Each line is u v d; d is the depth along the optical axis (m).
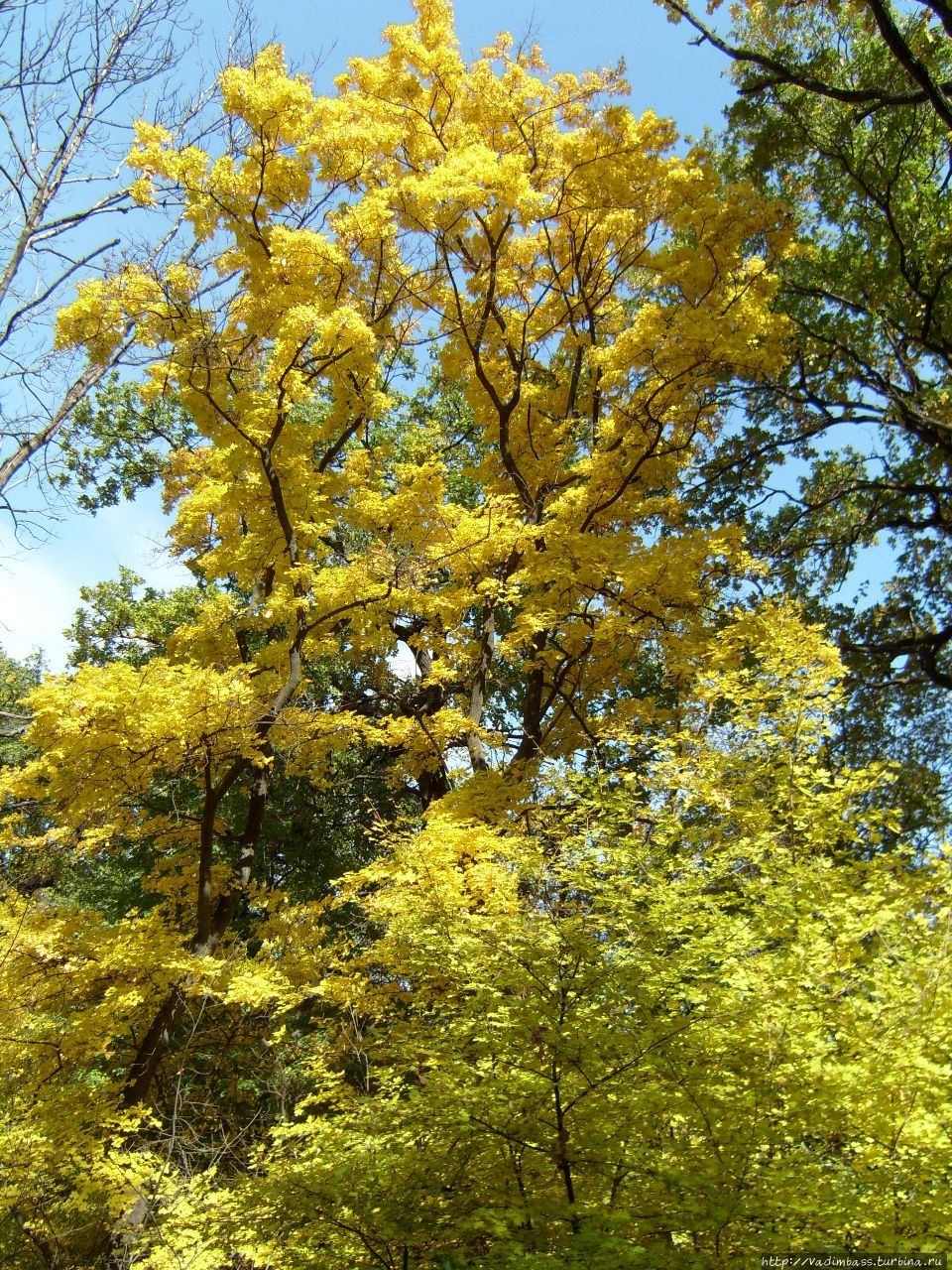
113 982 7.70
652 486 11.79
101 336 8.91
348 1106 5.93
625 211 11.37
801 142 14.42
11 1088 7.19
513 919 4.93
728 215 10.99
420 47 10.56
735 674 7.18
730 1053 4.45
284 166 9.55
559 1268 3.49
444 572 10.83
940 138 14.20
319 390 11.29
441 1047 4.96
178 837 10.12
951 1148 4.04
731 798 6.55
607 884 5.10
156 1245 5.63
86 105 8.67
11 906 8.13
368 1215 4.24
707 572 9.63
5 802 8.14
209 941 8.55
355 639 9.56
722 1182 3.95
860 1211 3.84
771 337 10.83
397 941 5.64
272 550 9.86
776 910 5.25
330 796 15.05
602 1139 4.24
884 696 14.64
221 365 9.44
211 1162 7.02
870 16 12.58
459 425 17.06
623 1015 4.43
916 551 15.55
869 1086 4.29
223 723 7.51
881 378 14.41
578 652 10.91
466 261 11.80
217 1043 9.34
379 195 9.75
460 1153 4.47
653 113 11.22
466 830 7.40
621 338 10.17
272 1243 4.72
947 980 4.59
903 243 14.23
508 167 9.49
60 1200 6.93
